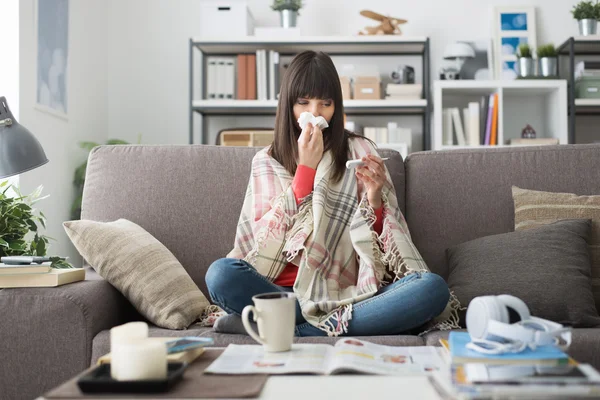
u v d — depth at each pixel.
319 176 1.81
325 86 1.86
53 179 3.56
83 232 1.64
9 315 1.45
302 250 1.72
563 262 1.61
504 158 1.95
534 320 0.91
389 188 1.83
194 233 1.91
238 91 4.39
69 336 1.45
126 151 2.02
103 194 1.95
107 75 4.66
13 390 1.45
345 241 1.78
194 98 4.71
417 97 4.38
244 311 1.07
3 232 1.93
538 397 0.73
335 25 4.68
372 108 4.39
